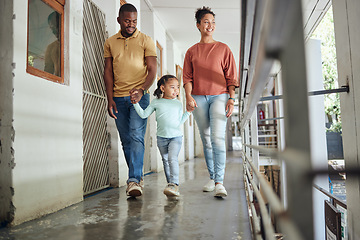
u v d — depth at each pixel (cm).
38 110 189
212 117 255
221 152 250
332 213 208
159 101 258
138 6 422
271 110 843
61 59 226
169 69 664
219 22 576
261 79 45
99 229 161
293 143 24
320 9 308
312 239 23
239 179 366
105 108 329
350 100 142
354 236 143
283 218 27
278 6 22
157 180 376
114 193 280
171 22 571
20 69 174
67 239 145
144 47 268
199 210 201
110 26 341
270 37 25
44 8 208
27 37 181
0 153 168
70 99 229
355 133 139
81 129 244
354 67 136
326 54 725
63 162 216
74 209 210
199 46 269
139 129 257
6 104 168
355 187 140
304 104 24
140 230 159
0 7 172
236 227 162
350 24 138
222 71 262
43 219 182
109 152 328
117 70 267
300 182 23
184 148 730
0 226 166
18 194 170
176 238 146
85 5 297
